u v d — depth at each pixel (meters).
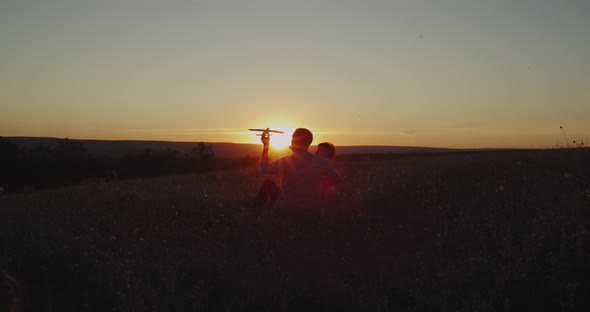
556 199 5.70
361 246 4.93
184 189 9.55
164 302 3.65
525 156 10.64
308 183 6.01
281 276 4.05
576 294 3.55
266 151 6.26
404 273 4.19
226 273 4.12
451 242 4.73
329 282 3.98
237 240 5.10
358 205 6.29
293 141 6.25
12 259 4.54
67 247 4.80
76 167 48.12
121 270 4.14
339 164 17.59
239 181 11.59
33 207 7.23
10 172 46.12
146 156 50.56
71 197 8.68
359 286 4.00
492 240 4.62
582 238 4.20
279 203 6.15
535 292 3.61
